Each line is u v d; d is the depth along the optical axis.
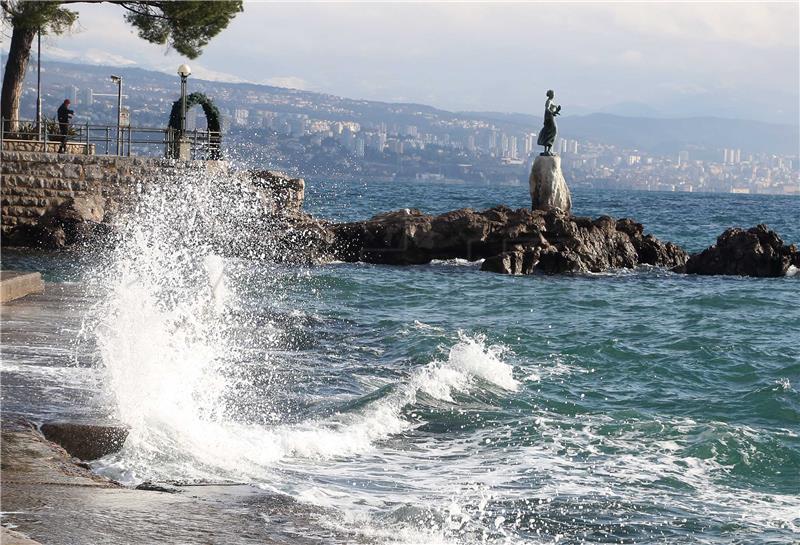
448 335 24.73
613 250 47.97
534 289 37.66
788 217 118.00
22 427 12.36
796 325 29.94
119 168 45.22
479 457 14.13
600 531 11.07
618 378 20.97
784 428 17.03
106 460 12.02
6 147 45.59
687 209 134.38
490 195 163.88
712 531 11.26
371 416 15.77
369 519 10.67
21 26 46.38
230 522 9.91
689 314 31.84
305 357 21.03
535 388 19.48
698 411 18.27
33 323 20.23
